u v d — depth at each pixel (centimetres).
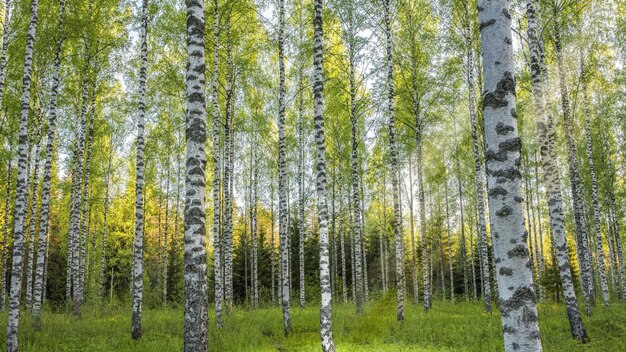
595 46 1884
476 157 1936
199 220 641
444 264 4581
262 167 2952
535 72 1248
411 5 1920
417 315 1653
